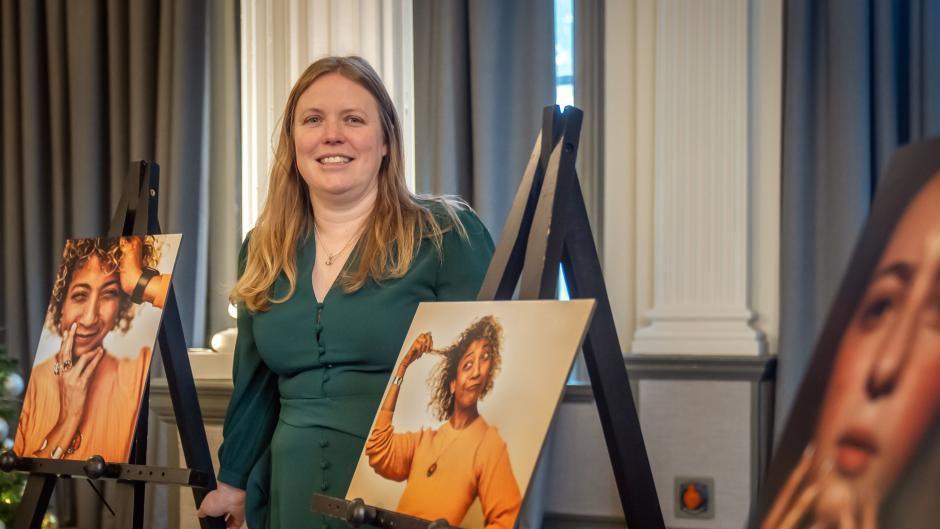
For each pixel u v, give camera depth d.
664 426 3.30
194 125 4.01
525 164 3.49
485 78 3.45
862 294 1.08
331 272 1.98
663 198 3.40
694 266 3.36
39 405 2.20
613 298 3.56
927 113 3.01
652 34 3.50
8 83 4.32
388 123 2.04
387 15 3.69
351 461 1.86
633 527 1.63
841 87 3.09
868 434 1.00
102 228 4.22
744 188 3.31
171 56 4.00
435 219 1.99
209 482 2.04
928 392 0.97
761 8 3.38
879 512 0.96
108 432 2.07
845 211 3.08
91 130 4.16
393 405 1.62
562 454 3.51
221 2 4.09
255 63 3.89
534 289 1.52
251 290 2.04
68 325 2.23
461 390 1.50
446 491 1.44
